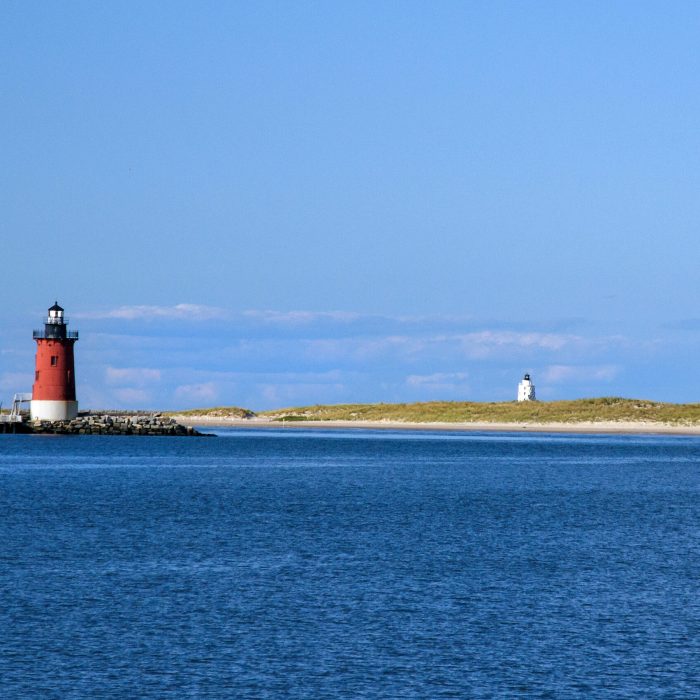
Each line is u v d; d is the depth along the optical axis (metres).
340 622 145.50
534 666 126.31
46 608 151.25
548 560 197.50
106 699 113.88
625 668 125.81
